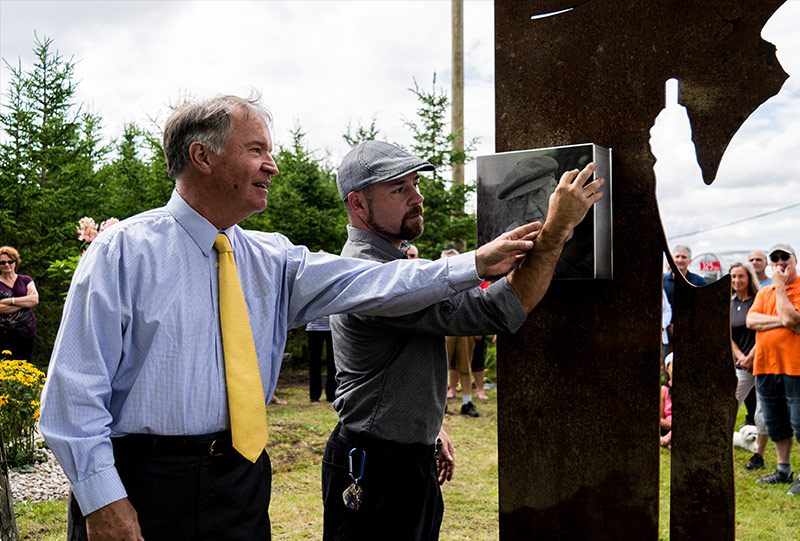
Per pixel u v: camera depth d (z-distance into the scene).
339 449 2.13
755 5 1.63
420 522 2.08
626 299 1.82
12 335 6.62
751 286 5.25
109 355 1.53
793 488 4.59
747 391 5.31
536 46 1.94
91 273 1.51
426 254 10.31
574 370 1.91
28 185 10.33
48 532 3.74
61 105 10.66
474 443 5.84
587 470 1.90
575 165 1.80
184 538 1.56
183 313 1.59
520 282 1.78
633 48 1.80
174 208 1.65
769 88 1.63
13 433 4.97
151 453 1.55
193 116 1.61
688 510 1.78
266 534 1.71
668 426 5.15
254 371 1.65
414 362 2.01
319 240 10.25
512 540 2.03
